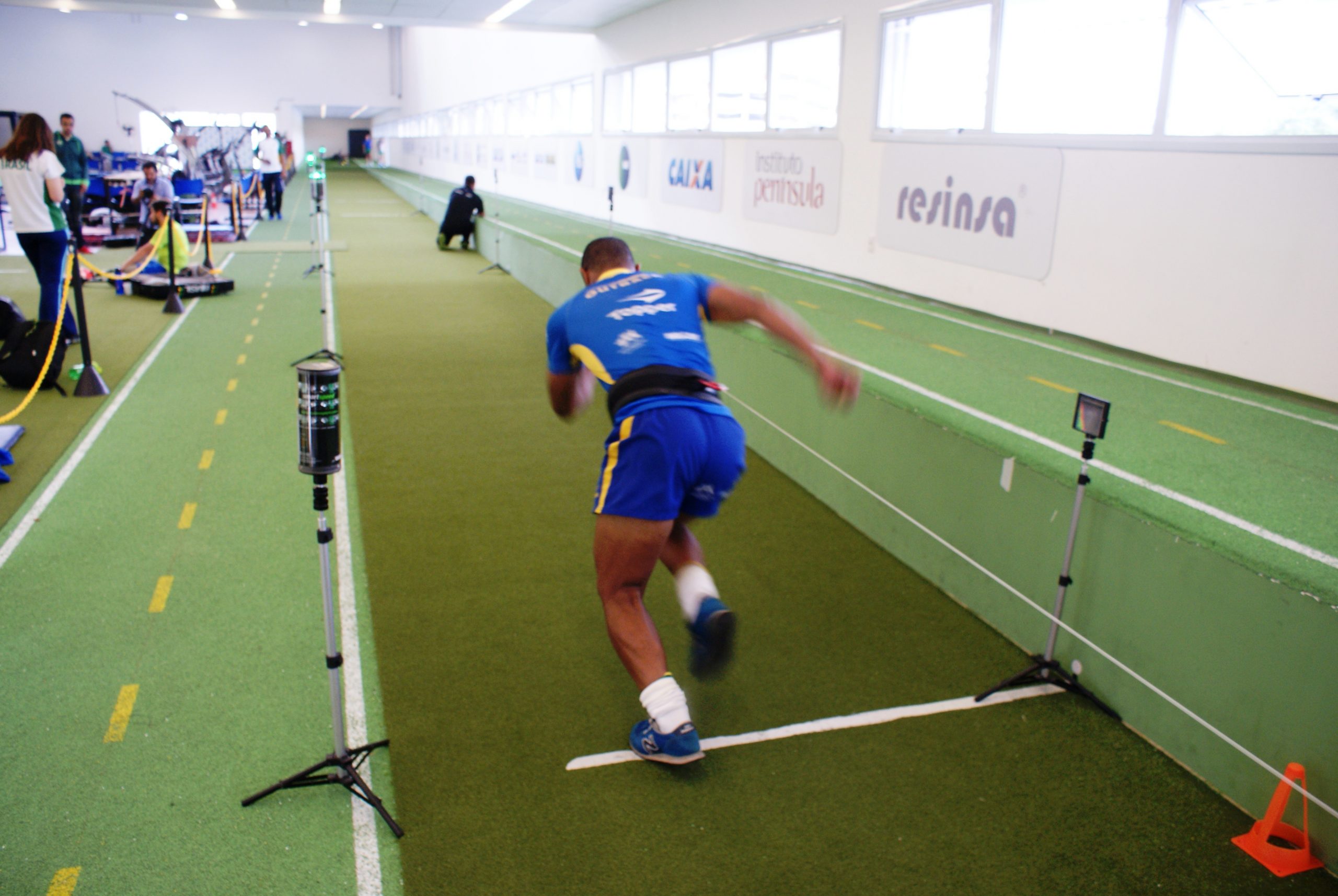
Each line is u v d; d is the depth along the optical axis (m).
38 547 3.70
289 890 2.01
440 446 5.11
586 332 2.41
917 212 7.21
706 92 11.00
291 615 3.23
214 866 2.07
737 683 2.87
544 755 2.50
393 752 2.49
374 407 5.86
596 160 14.84
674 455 2.20
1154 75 5.12
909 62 7.35
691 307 2.43
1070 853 2.16
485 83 22.53
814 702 2.77
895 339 5.51
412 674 2.88
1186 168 4.91
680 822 2.25
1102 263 5.51
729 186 10.44
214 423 5.35
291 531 3.93
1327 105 4.23
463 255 13.70
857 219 8.05
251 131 20.67
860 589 3.51
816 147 8.57
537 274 10.09
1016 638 3.11
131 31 29.00
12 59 28.05
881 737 2.60
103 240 13.37
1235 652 2.29
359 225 17.55
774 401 4.82
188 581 3.45
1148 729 2.58
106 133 29.31
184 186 15.59
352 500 4.30
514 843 2.16
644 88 12.95
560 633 3.15
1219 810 2.31
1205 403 4.16
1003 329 5.97
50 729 2.55
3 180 5.89
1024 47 6.04
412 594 3.40
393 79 35.66
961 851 2.16
